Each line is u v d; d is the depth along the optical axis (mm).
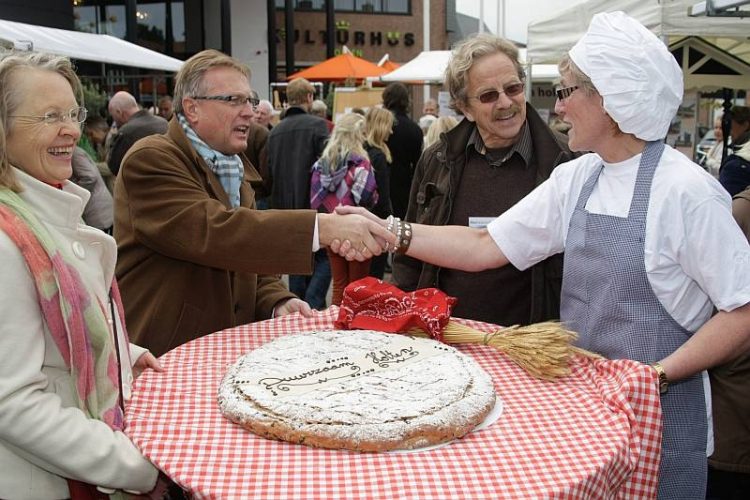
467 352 1879
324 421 1326
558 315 2402
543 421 1442
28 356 1380
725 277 1601
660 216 1660
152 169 2180
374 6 30562
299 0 29734
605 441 1342
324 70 15680
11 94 1495
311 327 2070
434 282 2576
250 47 24734
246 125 2463
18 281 1379
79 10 23828
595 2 5180
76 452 1361
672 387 1723
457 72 2438
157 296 2271
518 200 2484
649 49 1642
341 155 5543
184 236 2094
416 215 2756
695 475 1756
